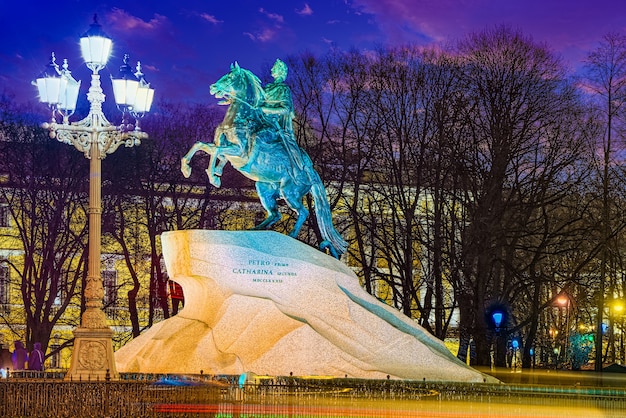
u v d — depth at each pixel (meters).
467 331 41.84
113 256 51.53
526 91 43.44
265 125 25.52
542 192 42.88
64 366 52.19
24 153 45.59
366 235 48.25
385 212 51.00
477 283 41.56
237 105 25.28
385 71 45.06
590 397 22.25
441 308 42.78
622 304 49.91
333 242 26.27
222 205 50.25
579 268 43.47
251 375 21.97
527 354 43.81
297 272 24.31
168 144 47.81
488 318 41.66
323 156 46.06
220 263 24.11
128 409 19.97
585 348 53.28
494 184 42.38
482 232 41.69
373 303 24.77
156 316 52.34
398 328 24.66
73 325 51.06
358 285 24.75
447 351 25.23
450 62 44.91
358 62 45.75
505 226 42.69
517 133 43.22
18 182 47.28
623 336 57.38
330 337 23.97
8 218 51.50
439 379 24.03
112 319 52.41
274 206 25.94
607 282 48.94
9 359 29.23
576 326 53.03
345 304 24.28
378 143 44.75
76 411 19.92
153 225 45.69
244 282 24.11
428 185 45.22
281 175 25.58
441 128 43.38
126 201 46.91
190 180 48.56
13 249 50.72
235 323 23.73
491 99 43.28
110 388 20.00
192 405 20.23
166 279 46.66
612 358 53.25
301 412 20.81
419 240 43.47
